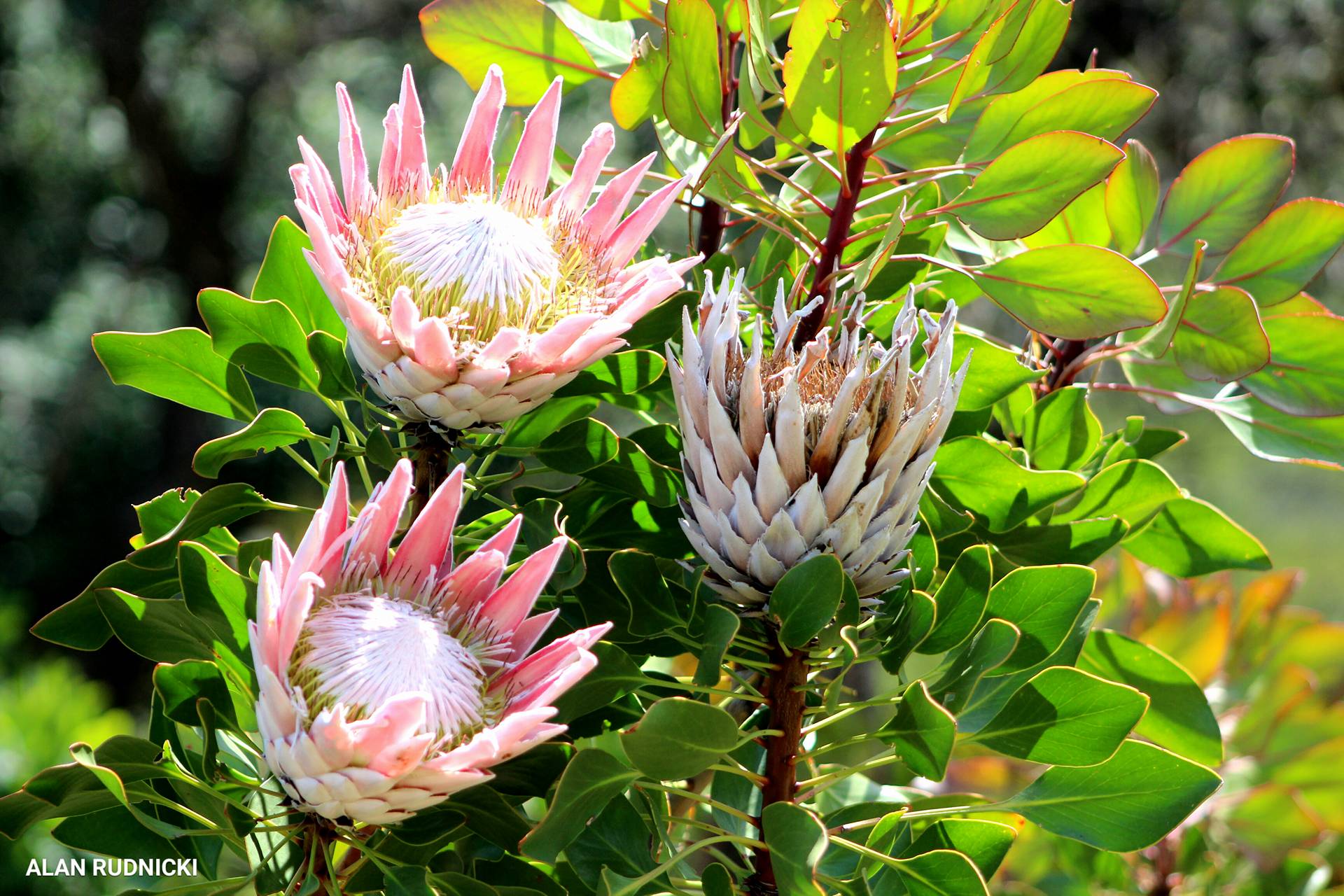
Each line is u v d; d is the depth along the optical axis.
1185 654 2.04
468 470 1.69
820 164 1.70
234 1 7.28
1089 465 1.80
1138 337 1.81
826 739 1.80
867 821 1.67
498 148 1.77
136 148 7.48
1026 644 1.63
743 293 1.70
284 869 1.58
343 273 1.53
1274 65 4.66
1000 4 1.67
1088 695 1.60
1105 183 1.79
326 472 1.61
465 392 1.55
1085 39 4.49
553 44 1.77
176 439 8.25
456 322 1.56
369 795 1.49
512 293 1.57
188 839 1.62
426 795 1.49
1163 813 1.60
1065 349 1.84
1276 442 1.80
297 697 1.50
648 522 1.68
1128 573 2.12
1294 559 9.57
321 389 1.63
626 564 1.60
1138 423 1.79
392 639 1.51
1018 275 1.65
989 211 1.65
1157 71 4.60
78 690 4.24
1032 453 1.79
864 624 1.60
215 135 7.86
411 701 1.46
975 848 1.62
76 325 8.57
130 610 1.59
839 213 1.67
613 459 1.64
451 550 1.56
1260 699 2.05
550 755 1.59
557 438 1.64
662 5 1.79
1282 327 1.79
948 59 1.70
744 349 1.59
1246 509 9.91
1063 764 1.60
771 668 1.61
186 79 7.72
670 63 1.64
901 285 1.74
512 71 1.78
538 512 1.62
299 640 1.52
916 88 1.67
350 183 1.59
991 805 1.63
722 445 1.54
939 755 1.54
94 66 7.53
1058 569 1.63
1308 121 4.75
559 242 1.62
